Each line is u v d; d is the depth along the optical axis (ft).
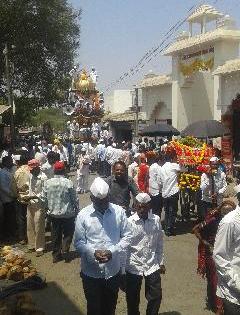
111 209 16.08
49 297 22.35
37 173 29.78
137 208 17.72
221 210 18.89
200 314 19.85
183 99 80.12
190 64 75.36
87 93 110.73
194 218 39.01
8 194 32.83
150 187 34.71
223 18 67.87
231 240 13.56
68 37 114.93
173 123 81.00
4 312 11.38
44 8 106.42
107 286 15.92
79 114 110.01
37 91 117.08
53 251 28.09
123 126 127.13
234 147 66.59
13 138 80.53
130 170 44.01
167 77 86.48
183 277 24.95
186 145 36.27
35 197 29.48
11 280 24.53
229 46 67.31
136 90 96.58
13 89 114.93
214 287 19.79
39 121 240.73
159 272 17.79
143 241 17.61
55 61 114.73
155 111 92.79
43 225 29.71
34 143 107.04
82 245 15.72
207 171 32.68
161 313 19.99
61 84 116.37
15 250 27.55
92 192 15.78
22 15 105.40
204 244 19.69
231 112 66.59
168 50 78.89
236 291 13.51
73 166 88.22
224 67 64.85
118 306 20.85
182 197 38.04
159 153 37.73
